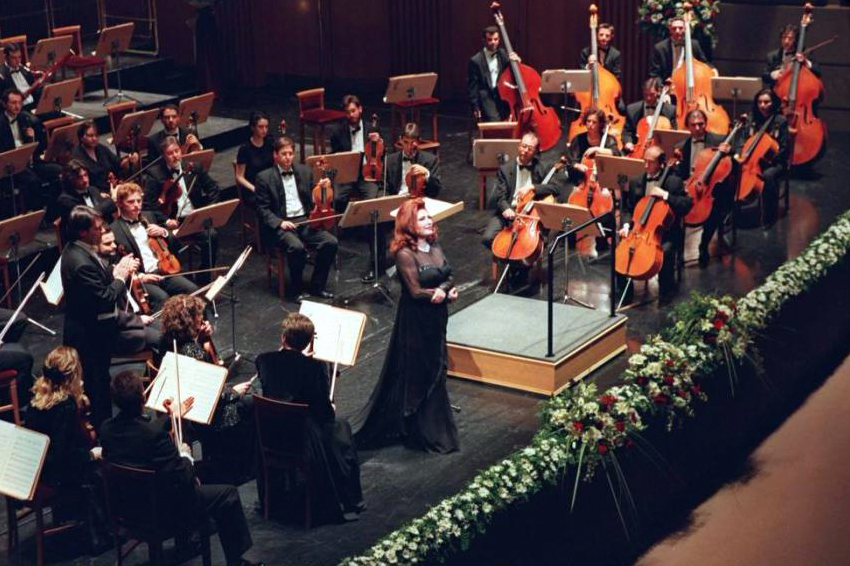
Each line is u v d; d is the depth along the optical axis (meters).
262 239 15.07
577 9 20.70
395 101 17.70
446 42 21.73
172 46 22.62
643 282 14.19
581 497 10.85
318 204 13.93
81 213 10.78
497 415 11.47
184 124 16.62
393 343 10.95
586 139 16.34
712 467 12.86
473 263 14.70
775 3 19.17
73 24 22.05
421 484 10.42
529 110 16.30
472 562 9.84
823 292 14.75
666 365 11.73
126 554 9.41
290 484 10.35
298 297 13.87
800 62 17.12
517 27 21.16
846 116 19.22
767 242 15.34
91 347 10.95
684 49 17.56
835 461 13.12
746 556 11.59
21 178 15.19
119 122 16.88
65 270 10.81
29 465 8.75
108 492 9.03
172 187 13.97
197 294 12.95
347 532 9.76
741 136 15.97
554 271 14.45
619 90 17.00
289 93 22.31
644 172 14.12
